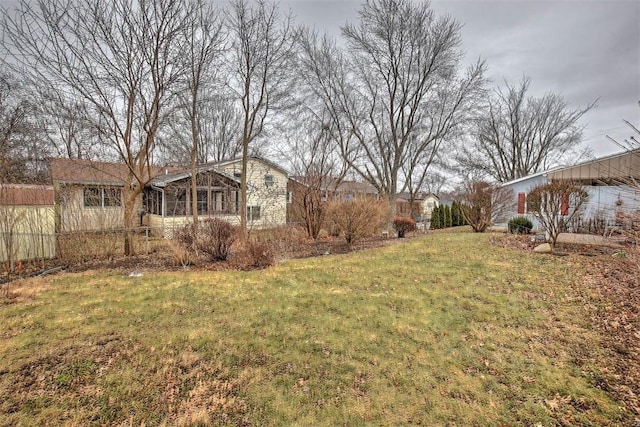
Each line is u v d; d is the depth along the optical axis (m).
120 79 8.40
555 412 2.90
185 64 9.25
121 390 3.07
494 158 28.31
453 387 3.27
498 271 6.62
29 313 4.65
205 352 3.73
